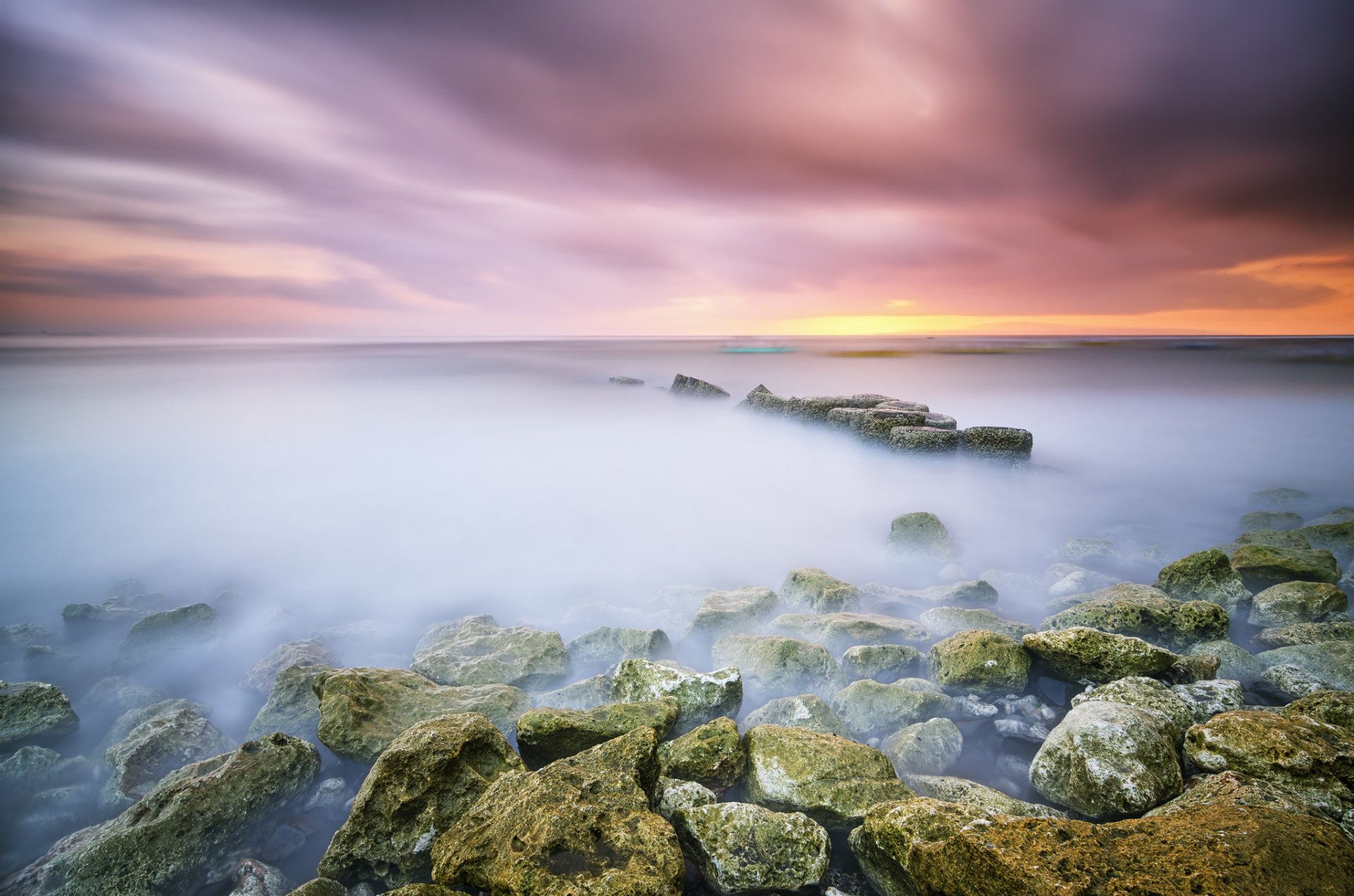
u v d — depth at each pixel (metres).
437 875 5.06
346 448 27.34
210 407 36.34
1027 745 7.64
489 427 31.48
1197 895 3.82
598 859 4.66
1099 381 51.03
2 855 6.48
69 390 41.03
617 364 68.00
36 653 10.62
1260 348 92.75
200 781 6.19
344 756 7.14
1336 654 8.72
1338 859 4.16
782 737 6.52
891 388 47.44
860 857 5.55
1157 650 8.13
